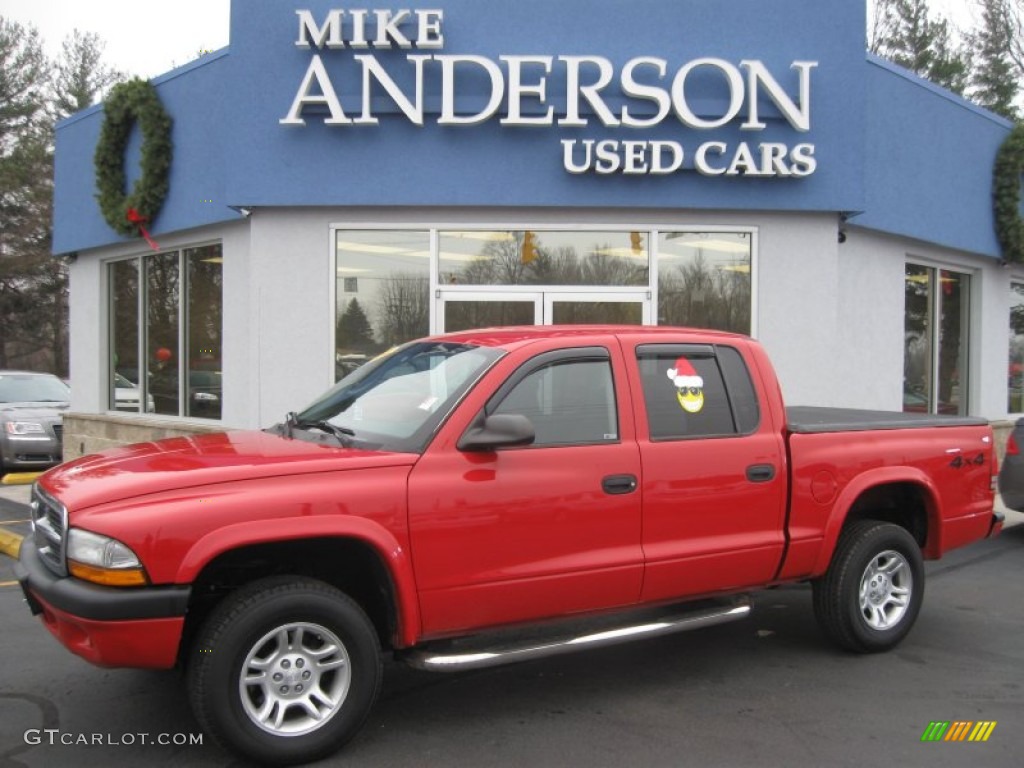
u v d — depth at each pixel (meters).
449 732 4.33
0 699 4.69
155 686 4.87
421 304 9.77
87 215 12.27
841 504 5.30
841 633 5.41
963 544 5.98
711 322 9.88
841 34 9.67
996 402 13.67
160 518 3.65
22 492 11.16
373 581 4.31
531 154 9.48
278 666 3.88
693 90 9.54
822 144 9.68
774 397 5.21
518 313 9.79
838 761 4.02
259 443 4.50
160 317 11.72
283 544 3.93
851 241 10.91
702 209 9.70
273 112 9.39
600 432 4.63
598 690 4.92
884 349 11.44
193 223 10.52
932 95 11.64
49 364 41.62
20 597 6.71
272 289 9.61
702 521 4.84
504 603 4.30
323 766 3.94
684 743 4.21
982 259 13.25
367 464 4.06
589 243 9.80
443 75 9.24
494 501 4.25
